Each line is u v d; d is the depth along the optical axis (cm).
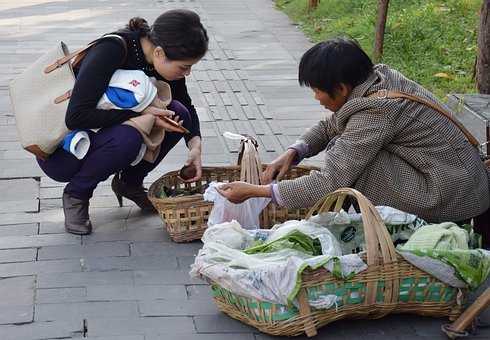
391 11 866
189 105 445
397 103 360
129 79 404
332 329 342
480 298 336
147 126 408
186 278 384
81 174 420
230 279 327
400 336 339
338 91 365
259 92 686
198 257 341
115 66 403
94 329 339
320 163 532
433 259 331
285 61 785
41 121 405
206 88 692
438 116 369
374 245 327
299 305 323
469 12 822
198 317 351
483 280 342
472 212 374
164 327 342
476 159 376
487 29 586
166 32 393
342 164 357
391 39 780
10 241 418
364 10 910
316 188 359
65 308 355
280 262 329
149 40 410
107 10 1009
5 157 535
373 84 367
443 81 681
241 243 358
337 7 958
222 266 331
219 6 1054
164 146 441
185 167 432
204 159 538
